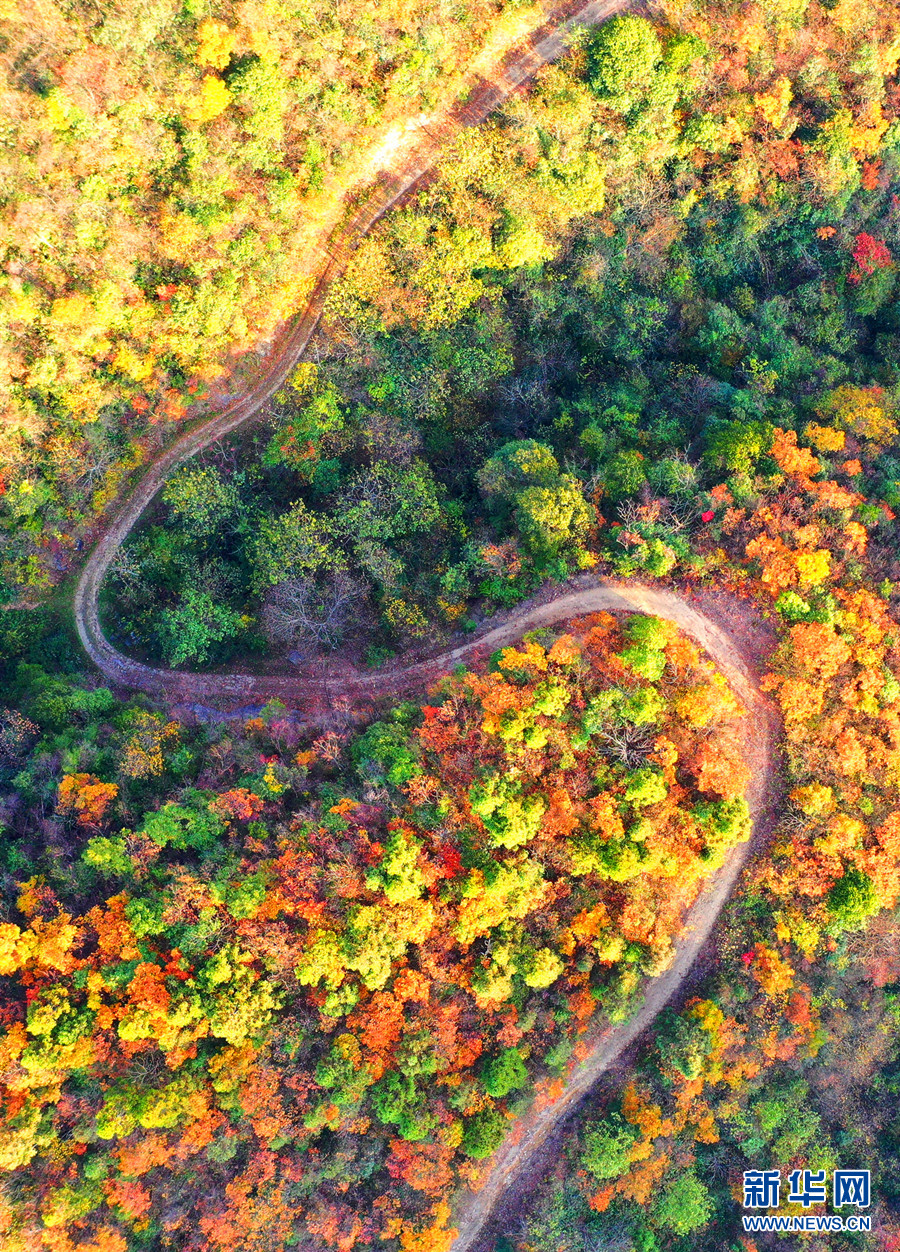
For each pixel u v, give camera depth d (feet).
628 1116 182.60
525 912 170.30
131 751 180.86
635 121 196.85
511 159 196.44
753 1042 187.73
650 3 197.57
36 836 175.32
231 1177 164.86
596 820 171.12
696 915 189.67
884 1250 198.29
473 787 167.12
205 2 169.68
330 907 165.68
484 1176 182.19
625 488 194.90
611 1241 181.78
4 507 192.95
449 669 200.54
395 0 179.93
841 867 181.68
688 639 193.77
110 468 199.62
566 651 175.94
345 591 201.26
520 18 200.23
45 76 166.71
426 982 165.58
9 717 184.14
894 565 193.47
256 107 178.60
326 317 201.46
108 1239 154.92
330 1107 163.22
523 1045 176.65
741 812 173.27
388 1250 170.40
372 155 200.03
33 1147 151.84
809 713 182.60
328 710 202.39
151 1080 159.33
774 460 192.85
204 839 171.73
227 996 160.97
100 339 186.29
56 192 172.76
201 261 185.26
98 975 159.02
